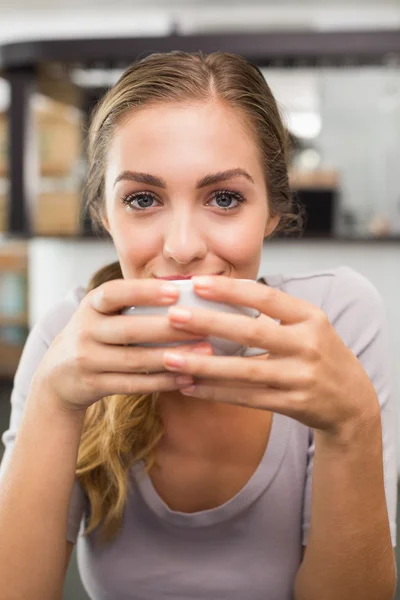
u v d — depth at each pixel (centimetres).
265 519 69
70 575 156
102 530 70
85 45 387
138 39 383
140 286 48
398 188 684
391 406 76
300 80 661
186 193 57
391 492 73
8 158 426
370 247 299
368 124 684
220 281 48
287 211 71
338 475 55
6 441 75
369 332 78
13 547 58
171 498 70
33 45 392
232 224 58
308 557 61
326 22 582
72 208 502
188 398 69
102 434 68
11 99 419
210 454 70
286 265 307
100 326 49
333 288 82
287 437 69
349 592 60
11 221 427
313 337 49
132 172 57
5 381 405
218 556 69
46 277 332
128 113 57
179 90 57
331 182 514
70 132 502
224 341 49
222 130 57
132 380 50
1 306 406
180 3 570
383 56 379
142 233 58
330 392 50
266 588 69
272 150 64
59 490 58
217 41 379
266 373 48
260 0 562
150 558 69
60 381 53
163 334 48
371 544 58
